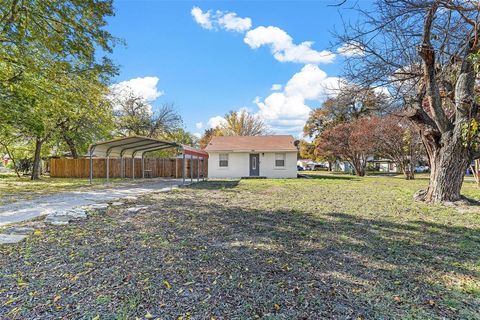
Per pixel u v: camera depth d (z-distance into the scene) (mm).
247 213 6613
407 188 12648
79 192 10969
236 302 2475
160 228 5148
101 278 2957
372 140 21031
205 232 4883
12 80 9430
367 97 8688
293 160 21000
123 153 18016
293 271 3174
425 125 8219
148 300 2502
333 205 7789
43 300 2500
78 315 2260
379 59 7590
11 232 4832
